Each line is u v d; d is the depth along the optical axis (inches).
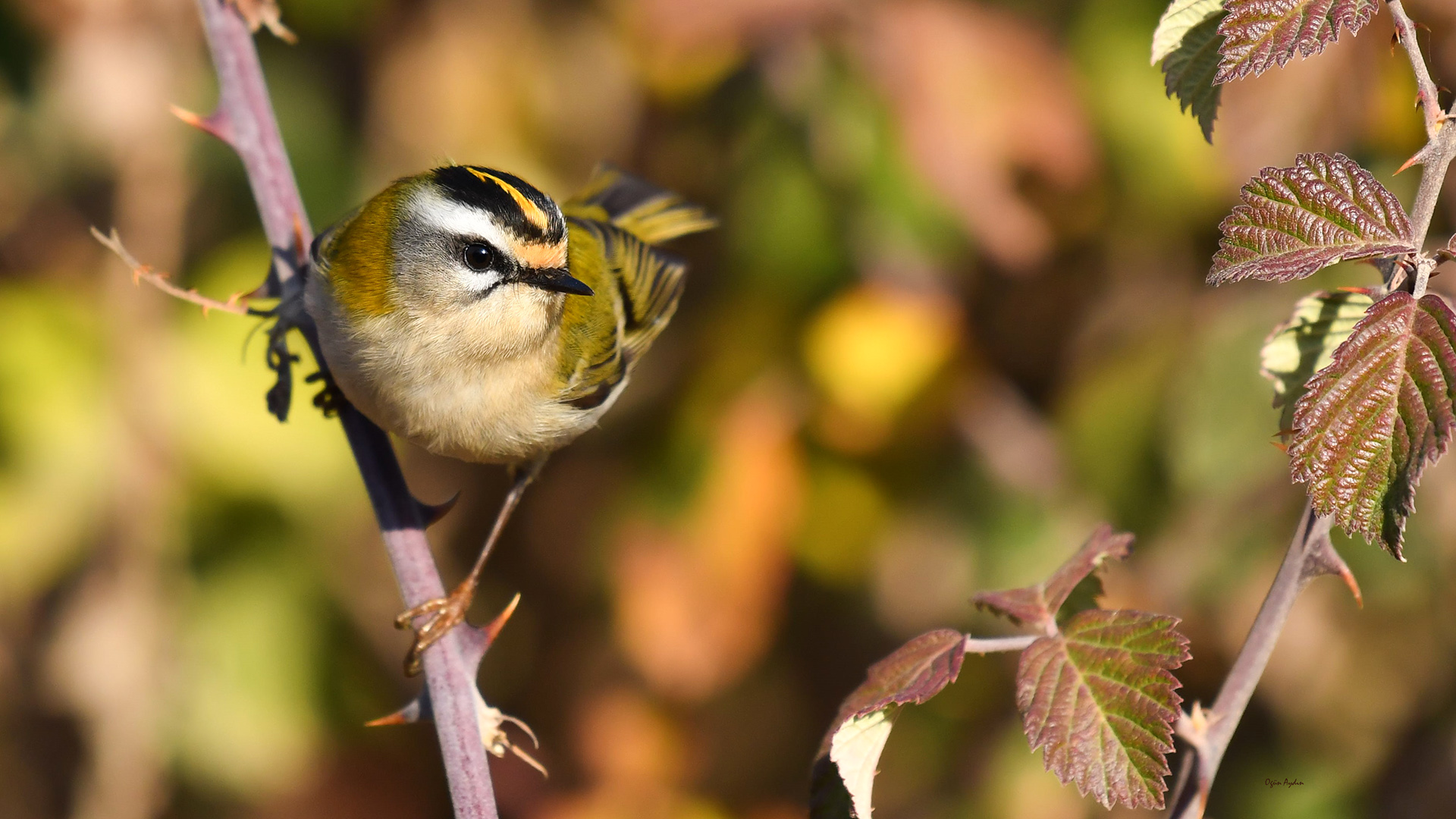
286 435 388.5
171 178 387.9
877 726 186.1
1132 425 364.8
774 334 366.6
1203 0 198.8
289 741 398.3
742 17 346.0
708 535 370.6
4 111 395.9
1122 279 381.1
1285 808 367.2
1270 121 328.5
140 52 389.4
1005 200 344.8
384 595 422.9
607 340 309.1
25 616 407.8
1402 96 321.7
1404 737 364.8
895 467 376.2
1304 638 362.0
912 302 359.3
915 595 397.1
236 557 392.5
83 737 411.2
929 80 343.0
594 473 406.6
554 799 406.9
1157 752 167.5
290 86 401.4
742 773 414.9
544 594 426.6
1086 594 215.2
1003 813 378.9
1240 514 353.1
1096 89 357.7
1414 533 348.5
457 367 272.4
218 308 253.9
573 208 366.9
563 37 402.6
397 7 402.6
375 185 404.2
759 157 357.1
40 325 384.8
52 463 377.4
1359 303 199.8
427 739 431.5
